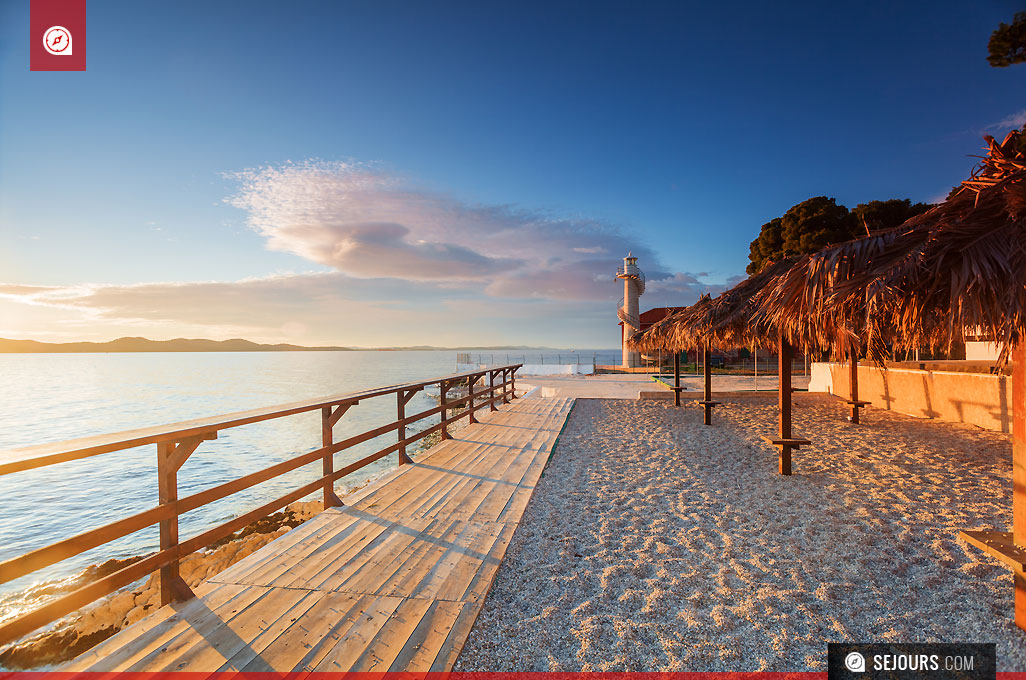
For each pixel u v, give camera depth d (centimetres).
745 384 1930
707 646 221
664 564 306
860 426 806
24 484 1353
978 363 777
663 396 1262
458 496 443
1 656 402
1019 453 233
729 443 687
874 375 1058
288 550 318
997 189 240
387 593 263
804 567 298
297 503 802
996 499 422
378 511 399
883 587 271
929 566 295
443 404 706
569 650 219
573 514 402
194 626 227
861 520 377
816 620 240
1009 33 640
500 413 1020
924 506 407
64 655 406
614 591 272
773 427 816
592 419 947
